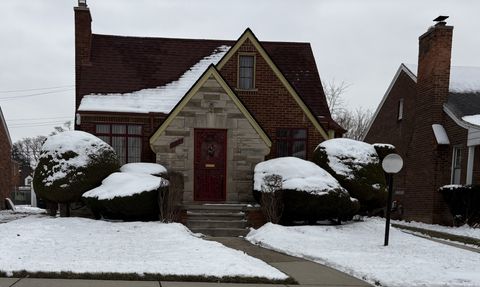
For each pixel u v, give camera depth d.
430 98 18.14
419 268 7.87
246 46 16.34
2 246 8.55
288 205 12.65
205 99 14.55
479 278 7.23
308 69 19.09
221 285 6.59
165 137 14.41
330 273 7.64
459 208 15.56
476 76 19.73
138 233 10.71
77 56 17.72
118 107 16.00
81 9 17.56
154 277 6.77
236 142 14.63
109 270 6.98
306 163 13.45
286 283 6.82
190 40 19.45
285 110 16.36
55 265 7.21
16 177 44.72
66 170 12.84
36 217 13.83
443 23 17.97
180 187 12.65
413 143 19.66
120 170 14.09
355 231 12.46
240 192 14.60
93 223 11.84
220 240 11.39
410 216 19.59
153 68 17.97
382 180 13.88
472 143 15.44
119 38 18.88
